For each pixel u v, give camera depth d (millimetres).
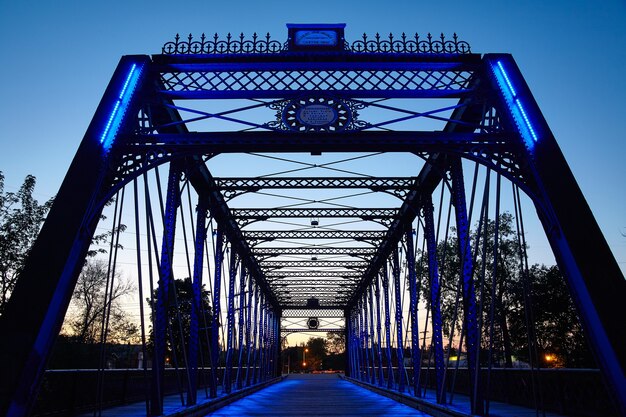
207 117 10289
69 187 8109
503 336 24938
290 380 52281
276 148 10039
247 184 16703
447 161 12391
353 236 25109
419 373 16766
